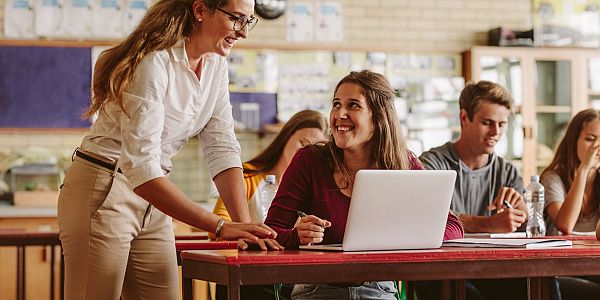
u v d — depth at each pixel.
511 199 3.68
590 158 4.13
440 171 2.58
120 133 2.79
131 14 7.70
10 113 7.54
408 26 8.25
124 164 2.71
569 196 4.14
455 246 2.75
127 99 2.70
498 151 8.07
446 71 8.19
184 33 2.81
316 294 2.88
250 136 7.92
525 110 8.08
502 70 8.06
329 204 2.91
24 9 7.59
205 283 4.60
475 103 4.01
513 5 8.38
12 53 7.55
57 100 7.60
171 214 2.70
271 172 3.98
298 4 8.05
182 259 2.55
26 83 7.56
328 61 8.04
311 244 2.71
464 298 2.82
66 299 2.86
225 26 2.77
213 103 3.04
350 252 2.50
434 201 2.60
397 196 2.53
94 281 2.82
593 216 4.36
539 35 8.25
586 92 8.20
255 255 2.33
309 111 4.03
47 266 6.35
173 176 7.77
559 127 8.20
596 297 3.73
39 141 7.61
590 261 2.59
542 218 4.11
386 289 2.96
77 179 2.82
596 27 8.28
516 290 3.74
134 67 2.70
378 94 2.94
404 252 2.46
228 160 3.16
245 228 2.66
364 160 2.97
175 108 2.85
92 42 7.62
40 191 7.17
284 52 7.98
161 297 3.00
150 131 2.71
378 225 2.55
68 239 2.83
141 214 2.90
